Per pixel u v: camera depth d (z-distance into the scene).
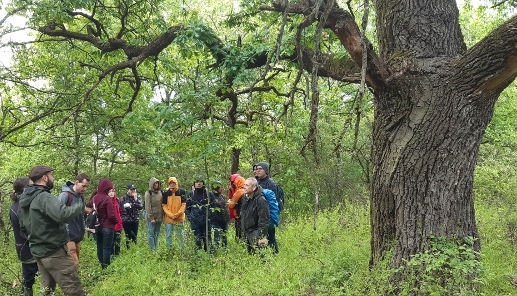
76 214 5.23
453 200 4.41
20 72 11.90
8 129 11.85
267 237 7.16
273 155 14.16
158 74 12.74
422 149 4.45
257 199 7.06
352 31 4.64
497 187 11.83
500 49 4.05
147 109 11.52
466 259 4.13
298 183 14.57
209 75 9.42
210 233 8.25
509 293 4.49
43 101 12.76
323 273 5.47
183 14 11.19
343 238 7.81
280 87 11.45
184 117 8.82
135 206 9.95
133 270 7.13
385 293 4.33
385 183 4.68
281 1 6.55
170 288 6.30
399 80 4.55
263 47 8.41
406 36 4.73
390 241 4.68
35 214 5.26
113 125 13.70
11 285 6.42
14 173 13.95
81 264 8.49
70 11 9.37
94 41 10.23
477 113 4.40
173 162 14.50
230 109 10.39
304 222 10.95
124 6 10.48
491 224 7.57
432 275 4.22
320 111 11.39
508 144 14.12
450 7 4.80
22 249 5.99
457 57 4.51
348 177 14.20
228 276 6.29
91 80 12.98
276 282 5.48
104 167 15.56
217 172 13.76
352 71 7.26
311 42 7.60
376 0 5.17
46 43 12.43
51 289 5.53
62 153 13.69
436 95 4.44
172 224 8.73
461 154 4.41
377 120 4.85
